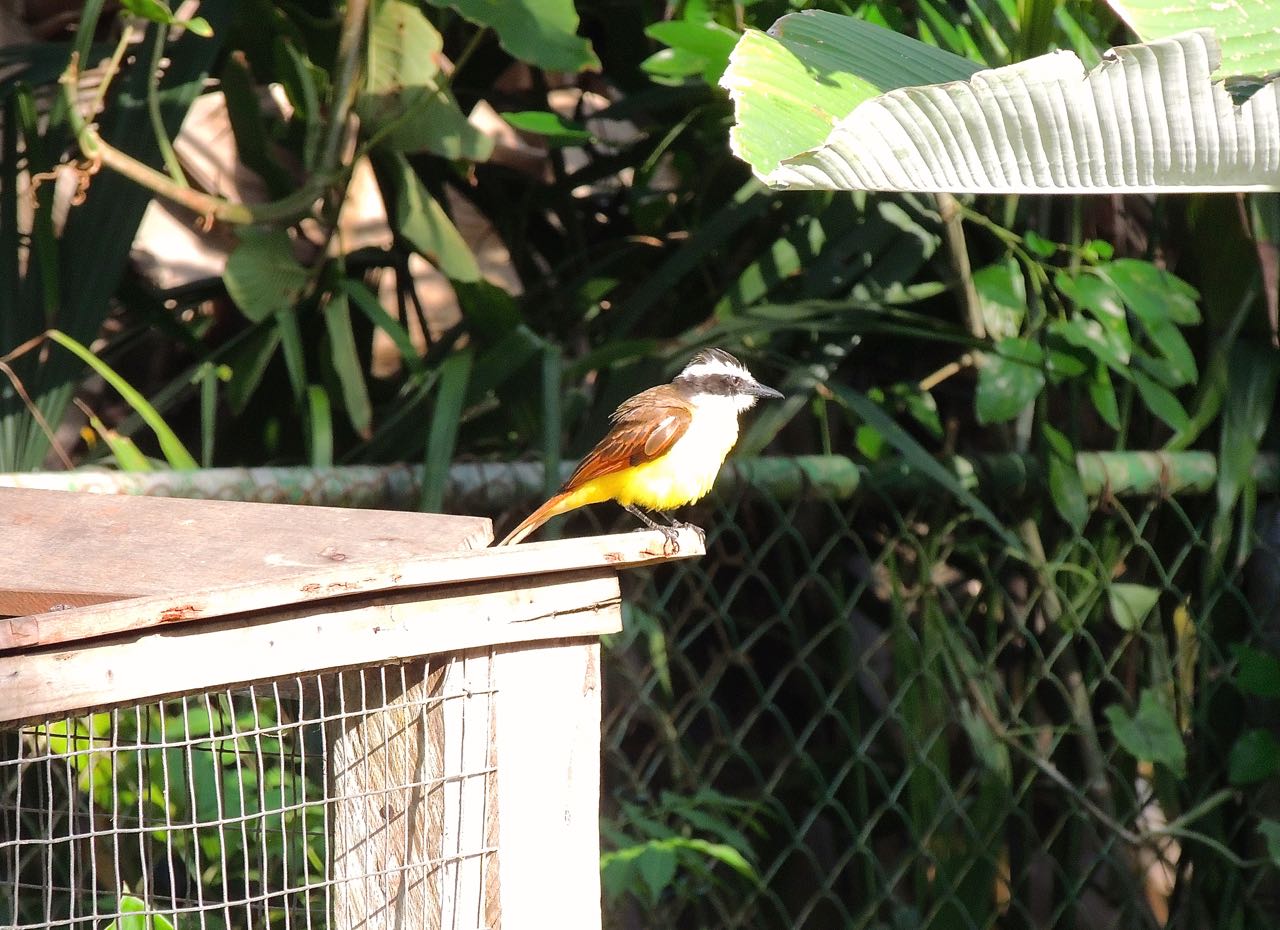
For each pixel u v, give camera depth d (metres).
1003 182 4.97
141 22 12.20
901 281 10.91
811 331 11.01
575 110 12.91
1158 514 11.72
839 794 11.79
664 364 10.24
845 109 5.14
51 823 4.53
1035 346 10.08
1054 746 11.23
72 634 4.19
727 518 9.80
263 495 8.16
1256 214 10.64
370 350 11.95
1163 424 12.16
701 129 11.53
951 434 11.13
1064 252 11.28
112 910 6.08
